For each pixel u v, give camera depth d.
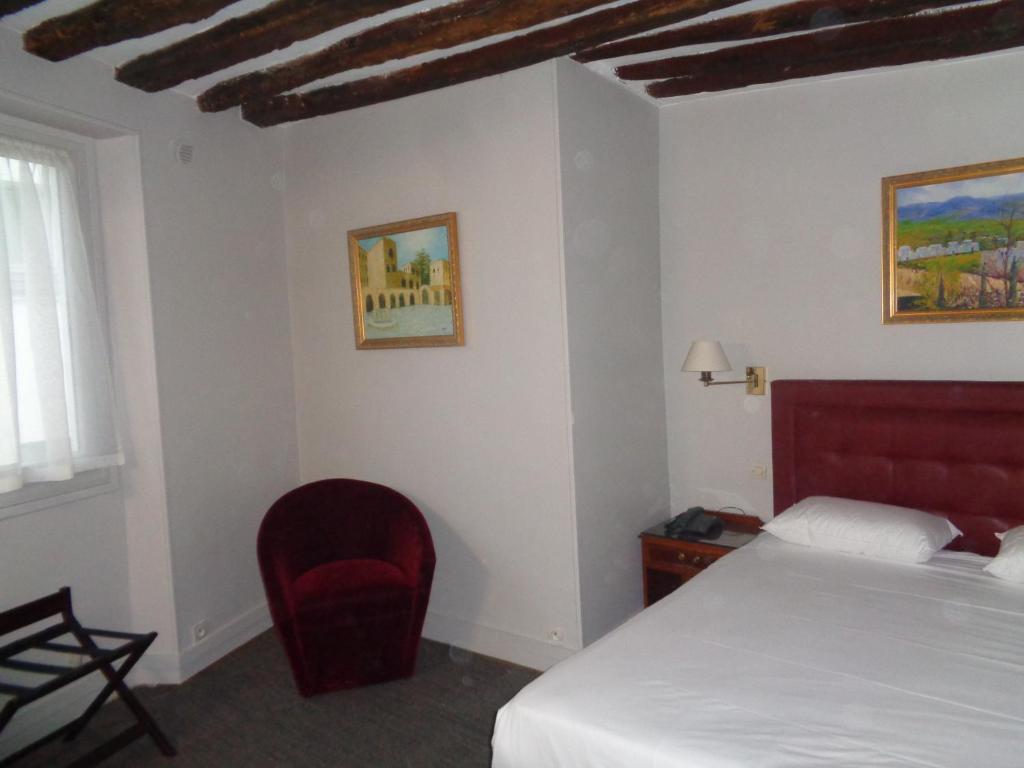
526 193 2.81
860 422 2.91
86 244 2.81
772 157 3.11
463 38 2.38
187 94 3.04
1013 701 1.60
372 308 3.31
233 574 3.26
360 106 3.09
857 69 2.75
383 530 3.11
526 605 3.00
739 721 1.54
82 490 2.75
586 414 2.89
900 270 2.85
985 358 2.71
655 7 2.30
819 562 2.54
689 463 3.45
